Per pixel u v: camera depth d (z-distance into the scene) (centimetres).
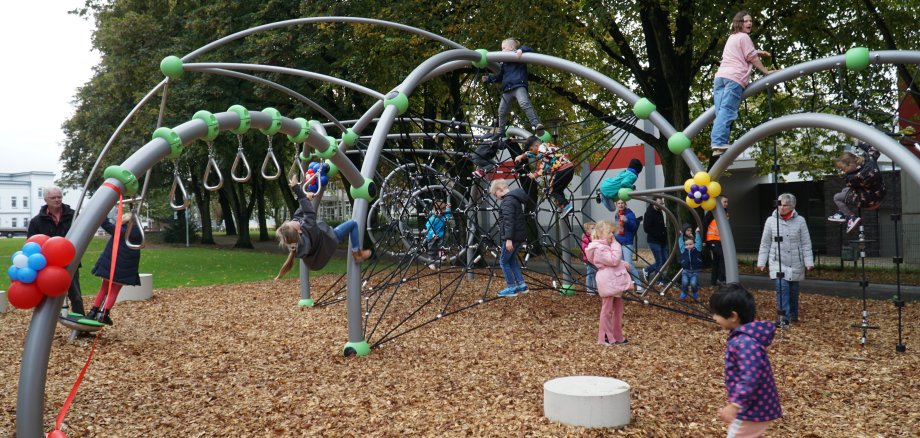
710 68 1645
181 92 1775
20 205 8188
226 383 612
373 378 619
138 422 507
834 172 1784
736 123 1652
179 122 1806
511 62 923
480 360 678
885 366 629
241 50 1644
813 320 902
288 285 1398
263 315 993
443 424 479
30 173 8262
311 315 987
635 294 1097
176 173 536
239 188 3422
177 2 1902
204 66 643
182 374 647
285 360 702
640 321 889
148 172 500
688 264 1034
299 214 645
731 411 344
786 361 651
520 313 961
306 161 805
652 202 1000
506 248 884
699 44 1313
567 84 1641
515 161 940
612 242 741
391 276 1050
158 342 796
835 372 607
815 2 1202
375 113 908
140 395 577
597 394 459
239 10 1734
